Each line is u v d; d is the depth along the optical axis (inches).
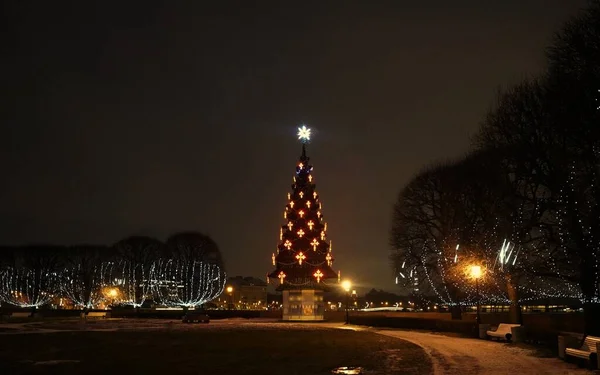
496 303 2420.0
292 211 2994.6
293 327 2352.4
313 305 2903.5
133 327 2409.0
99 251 4111.7
